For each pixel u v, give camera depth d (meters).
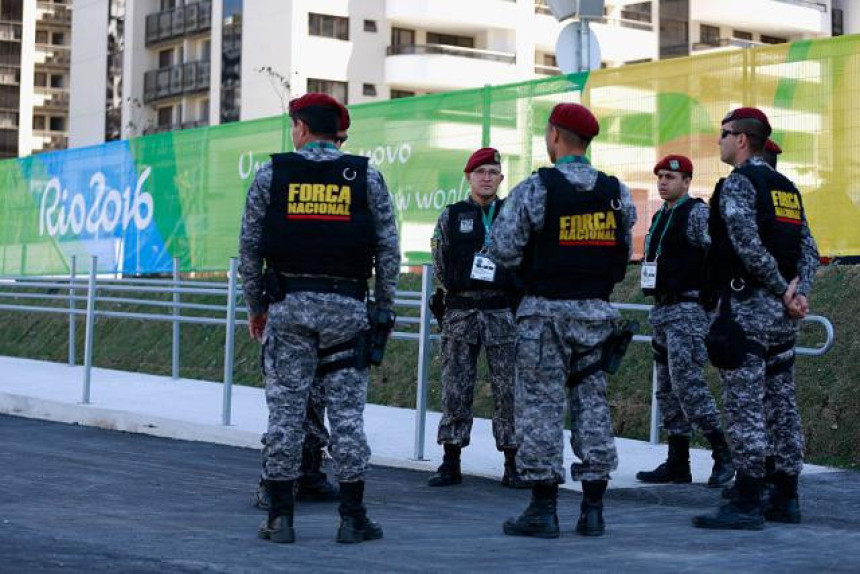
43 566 6.62
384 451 12.09
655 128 14.58
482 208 10.51
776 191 8.20
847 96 13.13
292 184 7.41
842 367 12.57
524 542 7.58
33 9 94.94
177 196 20.36
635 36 66.06
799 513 8.45
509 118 15.79
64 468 11.03
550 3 16.72
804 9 69.50
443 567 6.74
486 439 12.87
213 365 19.92
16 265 24.08
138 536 7.64
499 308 10.36
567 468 10.93
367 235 7.46
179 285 19.69
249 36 62.06
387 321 7.54
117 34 69.44
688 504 9.43
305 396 7.52
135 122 68.19
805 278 8.31
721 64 14.08
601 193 7.75
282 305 7.41
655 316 10.34
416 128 16.83
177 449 12.89
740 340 8.03
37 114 96.62
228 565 6.71
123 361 21.64
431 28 64.56
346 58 61.62
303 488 9.52
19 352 24.17
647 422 13.45
